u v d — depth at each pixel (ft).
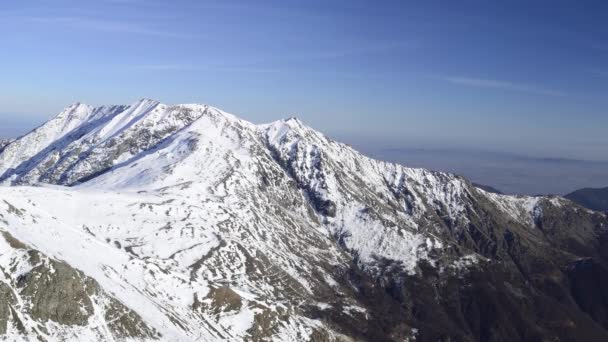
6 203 412.57
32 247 341.41
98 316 338.95
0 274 313.53
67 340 307.78
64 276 334.65
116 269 438.40
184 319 427.33
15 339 285.64
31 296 313.53
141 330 357.00
